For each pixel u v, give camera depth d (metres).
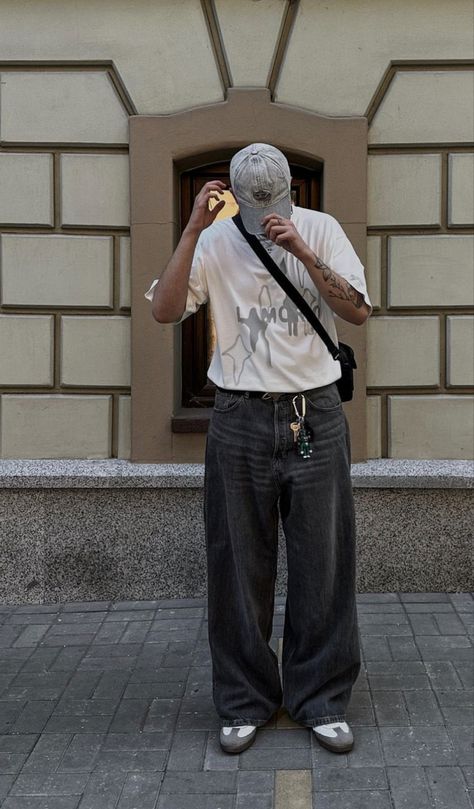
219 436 2.70
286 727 2.87
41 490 4.21
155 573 4.25
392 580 4.24
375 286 4.31
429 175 4.26
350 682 2.84
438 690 3.12
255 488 2.68
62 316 4.33
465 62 4.20
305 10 4.18
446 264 4.28
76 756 2.73
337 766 2.62
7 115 4.25
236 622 2.80
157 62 4.21
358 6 4.18
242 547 2.71
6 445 4.39
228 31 4.19
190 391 4.55
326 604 2.74
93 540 4.24
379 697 3.07
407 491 4.18
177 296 2.58
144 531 4.23
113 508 4.22
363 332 4.27
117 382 4.35
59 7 4.20
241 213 2.56
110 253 4.30
